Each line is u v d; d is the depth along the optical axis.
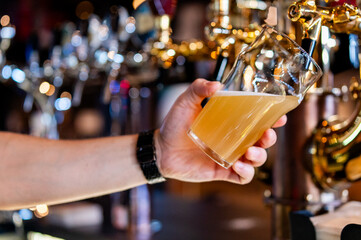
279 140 0.71
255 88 0.58
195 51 0.84
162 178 0.74
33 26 2.19
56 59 1.24
